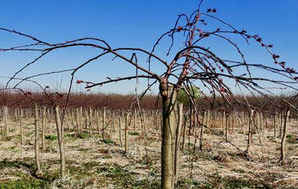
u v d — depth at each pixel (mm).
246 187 5770
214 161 7613
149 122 14000
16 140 11273
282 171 7059
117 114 15797
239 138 11633
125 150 8812
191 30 1767
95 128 14789
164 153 1730
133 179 6277
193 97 1824
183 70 1749
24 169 6871
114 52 1604
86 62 1626
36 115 6586
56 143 10547
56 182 5922
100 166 7289
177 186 5477
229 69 1483
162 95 1722
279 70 1438
